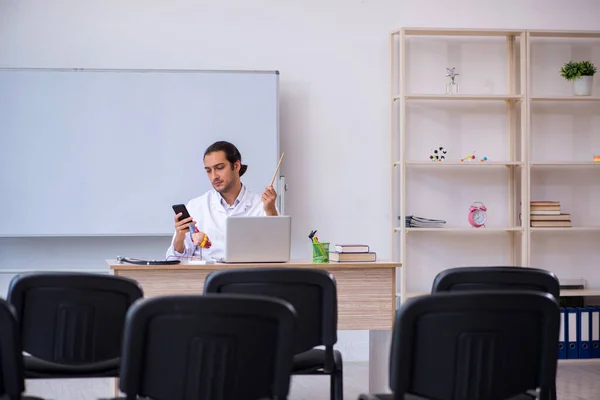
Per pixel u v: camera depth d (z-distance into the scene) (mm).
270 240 4379
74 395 5055
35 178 6086
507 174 6645
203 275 4320
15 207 6070
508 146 6633
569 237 6699
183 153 6180
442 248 6586
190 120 6188
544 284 3016
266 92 6242
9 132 6070
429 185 6574
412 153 6547
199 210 5211
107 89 6137
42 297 2939
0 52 6211
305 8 6453
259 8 6418
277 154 6242
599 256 6719
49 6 6254
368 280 4379
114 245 6320
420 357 2391
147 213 6148
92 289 2934
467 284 3029
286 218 4387
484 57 6641
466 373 2398
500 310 2377
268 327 2260
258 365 2277
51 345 2967
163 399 2293
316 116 6453
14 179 6070
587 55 6719
